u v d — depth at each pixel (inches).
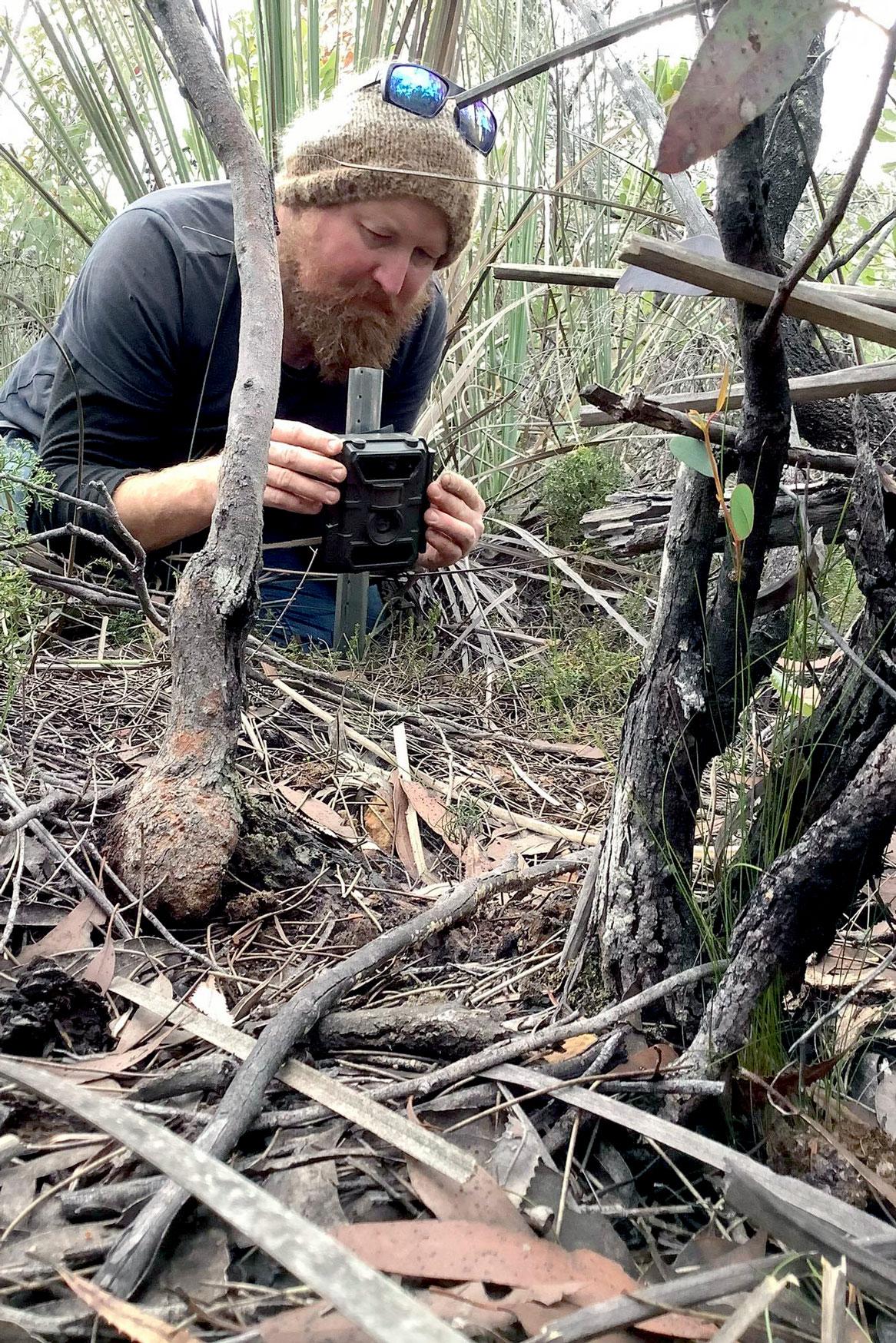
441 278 121.4
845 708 38.4
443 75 102.1
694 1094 32.5
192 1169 21.9
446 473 86.7
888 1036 39.2
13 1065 26.2
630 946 39.5
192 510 78.7
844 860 32.1
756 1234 29.4
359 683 77.2
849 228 104.7
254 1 102.5
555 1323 23.3
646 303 136.8
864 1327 26.2
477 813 59.2
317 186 81.7
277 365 50.3
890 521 36.2
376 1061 35.7
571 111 119.0
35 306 134.5
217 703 46.0
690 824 40.7
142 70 113.8
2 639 57.9
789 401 33.8
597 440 101.9
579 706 77.7
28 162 140.1
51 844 44.1
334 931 44.5
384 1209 29.2
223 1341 23.2
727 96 24.2
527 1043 34.0
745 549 37.0
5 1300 25.6
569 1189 30.8
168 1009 37.0
